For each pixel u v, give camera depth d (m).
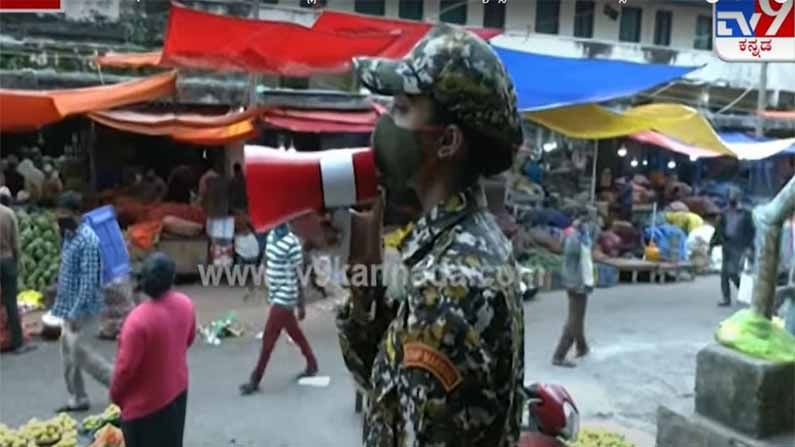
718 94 18.38
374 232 1.29
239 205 11.28
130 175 13.22
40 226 9.59
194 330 4.40
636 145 17.47
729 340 4.50
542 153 16.11
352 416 6.08
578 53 17.19
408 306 1.09
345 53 7.91
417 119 1.13
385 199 1.20
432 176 1.15
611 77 8.70
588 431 4.83
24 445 4.81
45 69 11.76
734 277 10.94
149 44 12.77
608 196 15.28
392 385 1.10
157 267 4.05
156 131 10.26
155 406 4.02
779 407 4.31
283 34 7.41
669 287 12.48
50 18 12.05
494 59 1.14
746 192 18.05
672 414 4.72
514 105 1.17
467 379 1.02
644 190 15.66
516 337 1.10
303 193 1.18
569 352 8.16
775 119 16.28
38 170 11.68
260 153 1.20
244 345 8.05
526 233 12.37
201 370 7.17
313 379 6.96
